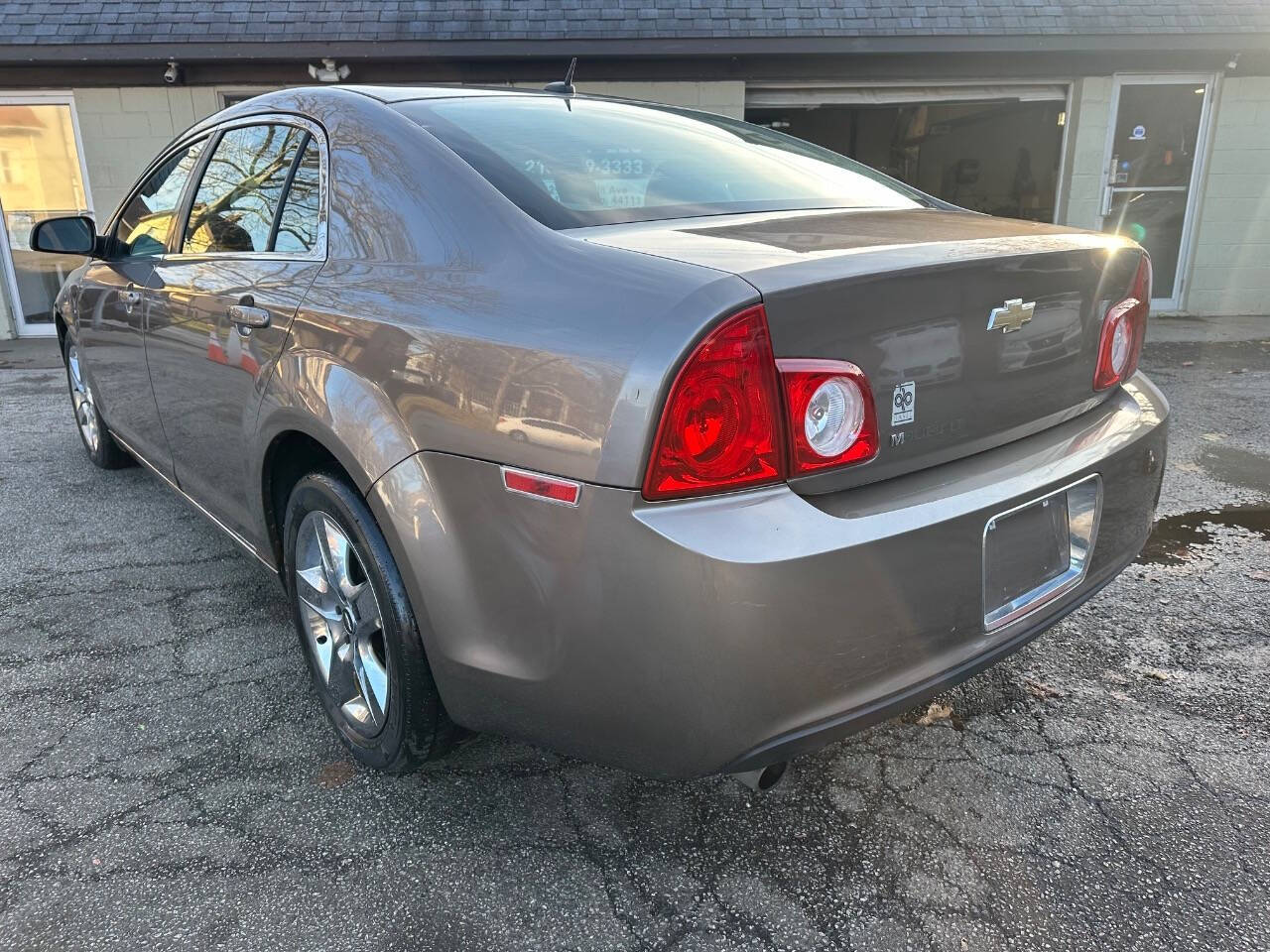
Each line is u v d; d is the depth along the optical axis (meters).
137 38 8.41
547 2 9.00
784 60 9.04
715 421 1.46
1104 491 2.04
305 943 1.74
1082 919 1.79
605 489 1.49
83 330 3.79
